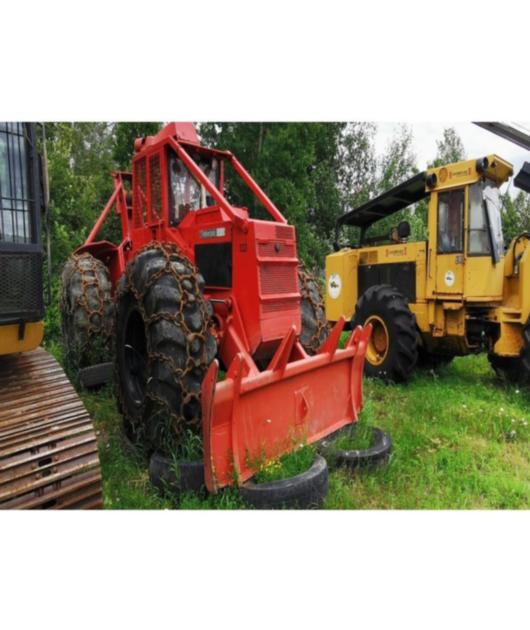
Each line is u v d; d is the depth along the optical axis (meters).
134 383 3.86
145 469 3.48
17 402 2.73
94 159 14.46
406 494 3.30
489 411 4.70
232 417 2.92
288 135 10.16
